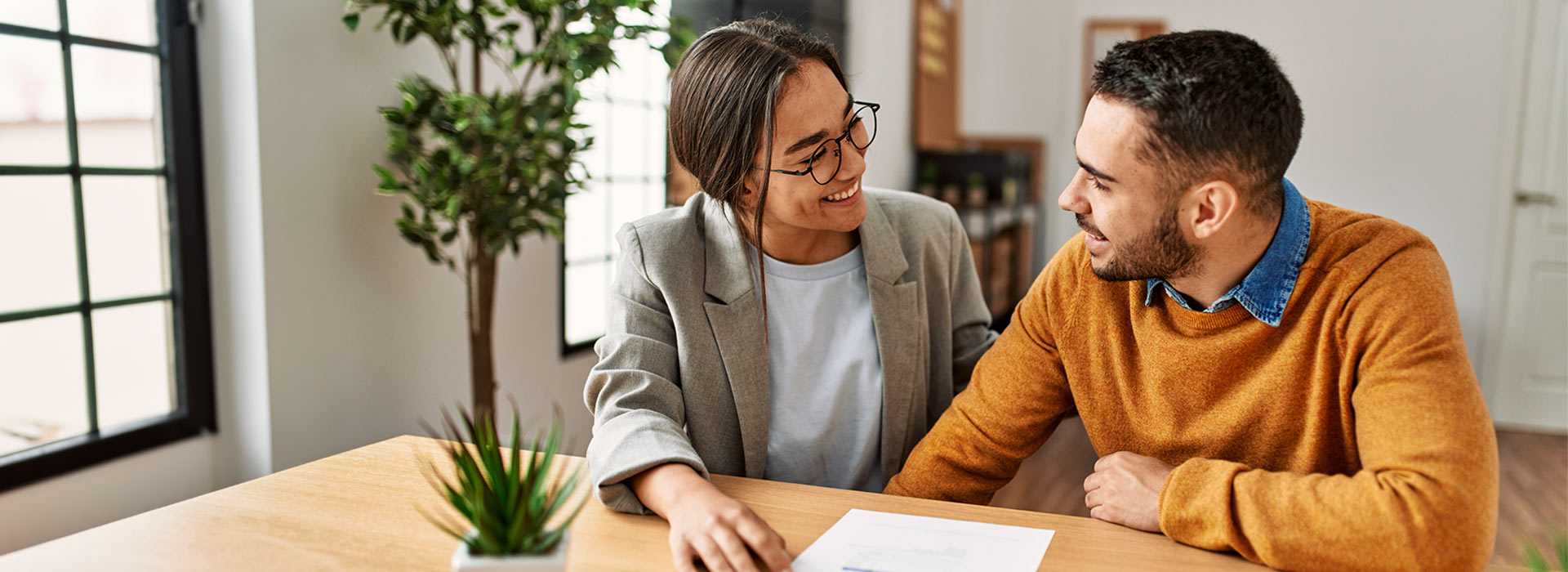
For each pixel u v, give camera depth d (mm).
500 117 2230
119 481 2035
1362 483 896
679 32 2445
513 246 2357
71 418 1995
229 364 2236
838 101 1185
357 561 908
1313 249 1027
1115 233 984
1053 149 6523
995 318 5523
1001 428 1251
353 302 2420
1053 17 6398
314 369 2322
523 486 777
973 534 988
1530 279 4418
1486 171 4680
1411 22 4816
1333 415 1044
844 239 1424
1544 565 696
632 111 3539
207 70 2160
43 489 1891
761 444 1360
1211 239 973
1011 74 6555
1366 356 973
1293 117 935
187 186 2156
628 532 997
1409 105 4848
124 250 2076
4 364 1880
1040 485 3447
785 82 1164
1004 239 5629
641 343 1285
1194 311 1072
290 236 2236
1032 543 963
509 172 2305
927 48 5617
